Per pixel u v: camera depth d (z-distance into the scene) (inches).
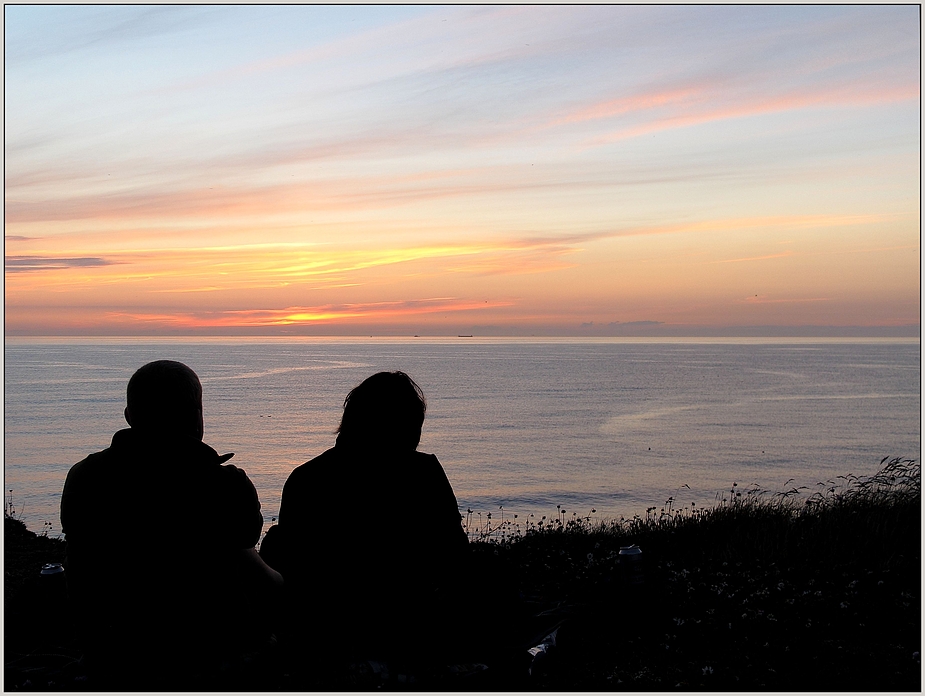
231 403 5885.8
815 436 3914.9
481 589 140.1
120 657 118.5
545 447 3449.8
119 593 117.9
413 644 132.2
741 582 225.0
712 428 4360.2
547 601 201.2
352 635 131.3
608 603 186.2
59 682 135.3
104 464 120.4
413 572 131.3
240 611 125.4
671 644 171.6
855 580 221.8
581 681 147.5
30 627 170.4
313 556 131.3
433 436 3971.5
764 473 2546.8
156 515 118.0
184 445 121.0
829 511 309.1
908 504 299.9
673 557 263.4
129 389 122.3
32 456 2982.3
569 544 287.1
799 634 180.1
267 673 127.8
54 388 7628.0
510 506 1822.1
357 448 132.6
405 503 130.3
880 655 167.5
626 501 1907.0
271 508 1301.7
